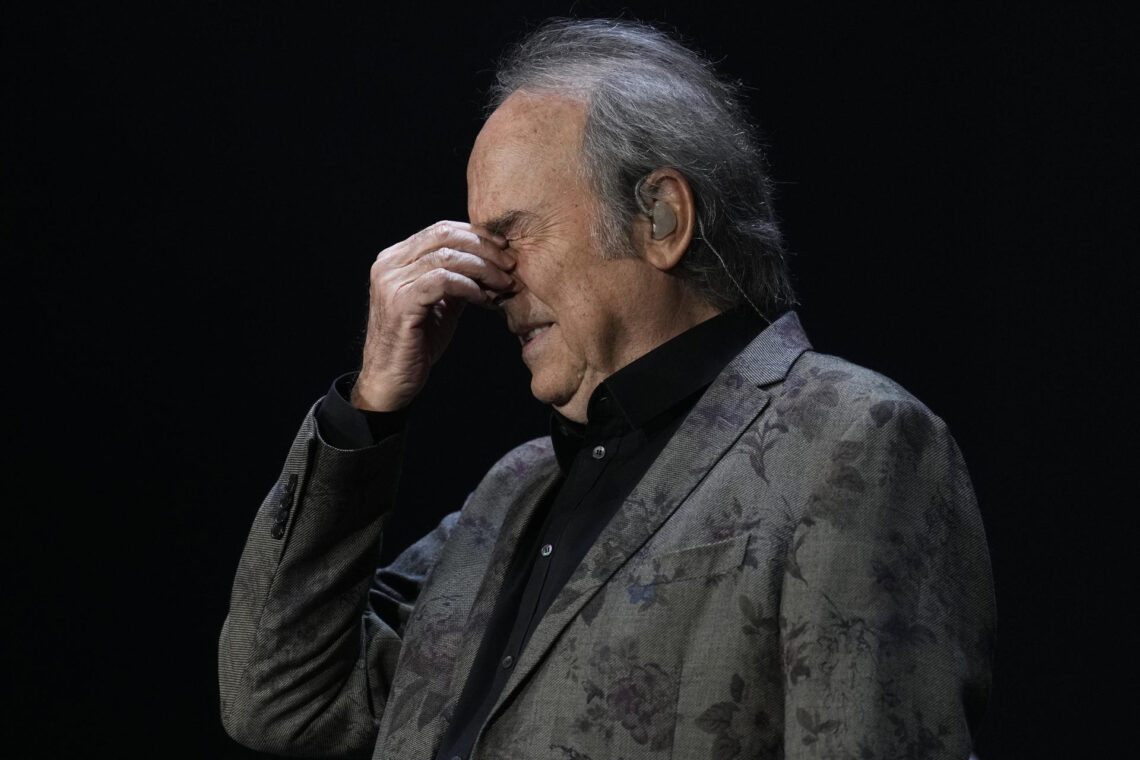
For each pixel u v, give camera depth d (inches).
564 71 200.4
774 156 425.7
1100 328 389.7
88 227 467.2
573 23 217.8
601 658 165.3
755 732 158.6
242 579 219.3
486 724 170.6
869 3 422.6
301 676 217.0
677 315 193.3
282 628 215.5
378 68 464.4
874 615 154.5
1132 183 385.1
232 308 469.1
